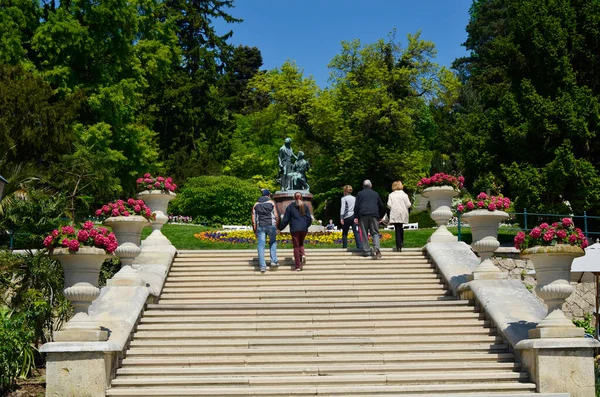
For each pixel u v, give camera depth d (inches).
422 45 1513.3
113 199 823.7
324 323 466.3
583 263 524.4
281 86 1557.6
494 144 971.3
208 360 415.5
